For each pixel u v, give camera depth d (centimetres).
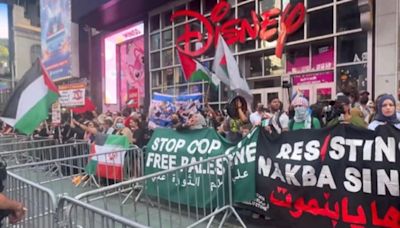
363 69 991
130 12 1806
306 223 416
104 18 1928
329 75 1079
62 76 2478
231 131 620
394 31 916
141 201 581
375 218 370
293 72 1176
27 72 617
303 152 421
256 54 1308
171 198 527
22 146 1198
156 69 1742
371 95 959
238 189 479
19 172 702
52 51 2669
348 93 739
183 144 548
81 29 2331
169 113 852
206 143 522
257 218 510
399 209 357
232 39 1350
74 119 1073
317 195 408
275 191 443
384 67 937
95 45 2306
